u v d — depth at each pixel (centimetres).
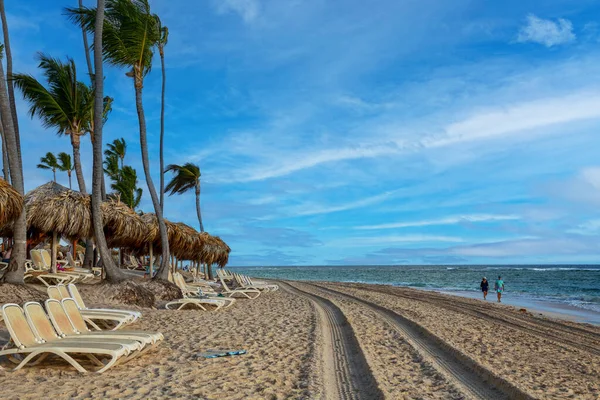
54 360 636
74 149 1791
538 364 812
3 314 562
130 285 1315
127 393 510
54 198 1352
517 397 573
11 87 1499
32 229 1405
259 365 682
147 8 1644
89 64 2212
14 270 1057
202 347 799
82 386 530
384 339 982
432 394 575
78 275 1462
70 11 1559
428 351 870
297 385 584
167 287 1558
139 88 1652
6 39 1509
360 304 1867
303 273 10688
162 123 2209
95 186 1329
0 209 835
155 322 1076
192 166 3434
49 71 1747
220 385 563
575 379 704
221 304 1373
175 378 586
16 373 570
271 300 1889
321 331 1030
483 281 2748
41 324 612
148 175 1664
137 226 1598
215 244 3061
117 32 1545
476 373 703
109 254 1352
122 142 3384
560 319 1759
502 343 1029
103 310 843
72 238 1458
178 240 1977
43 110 1681
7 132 1058
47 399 480
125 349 584
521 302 2709
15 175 1061
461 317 1566
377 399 541
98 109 1321
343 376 650
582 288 4188
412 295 2731
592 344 1140
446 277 7525
